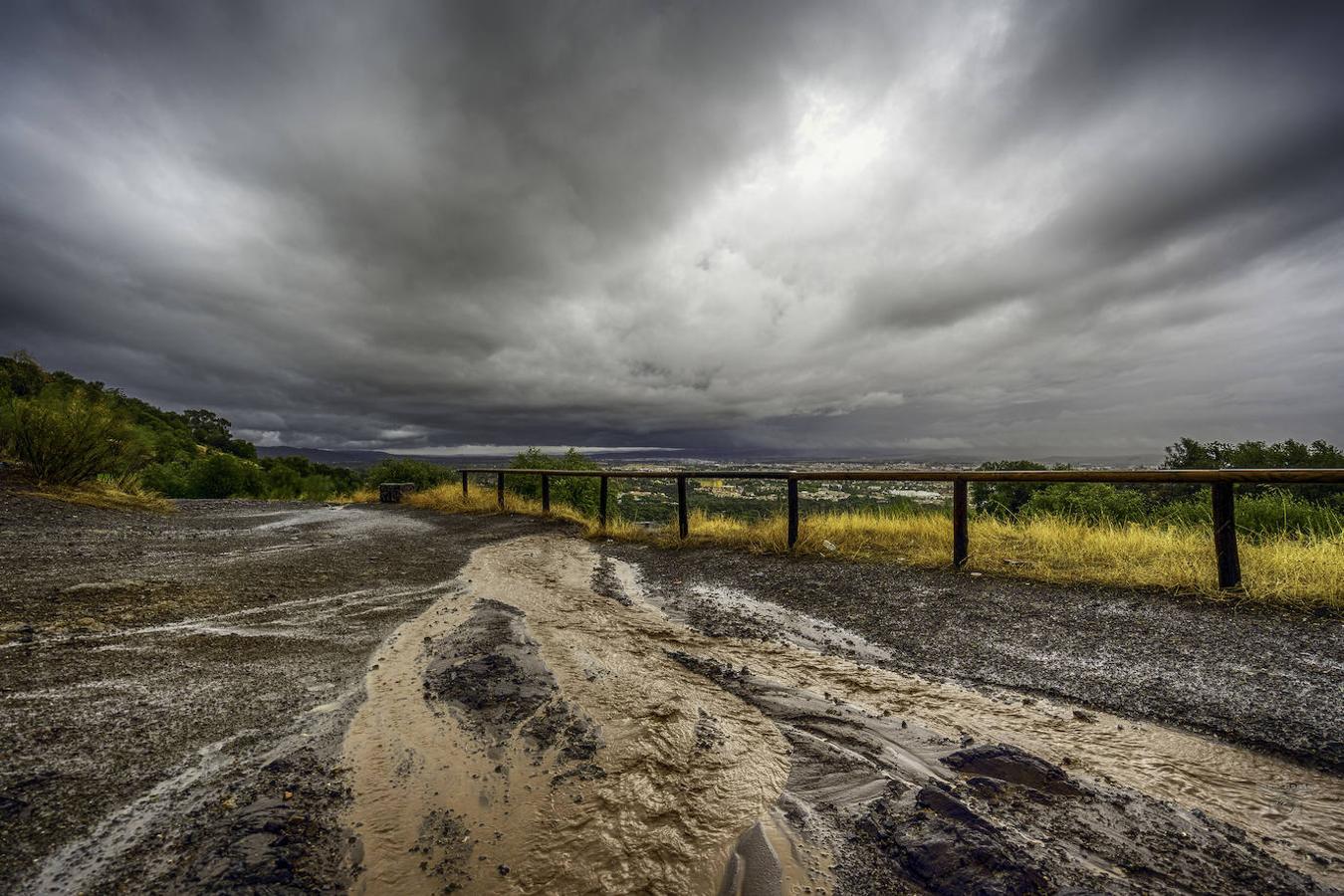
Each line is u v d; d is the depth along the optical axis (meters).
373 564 6.24
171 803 1.83
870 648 3.69
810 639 3.89
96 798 1.84
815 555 6.56
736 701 2.88
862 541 7.00
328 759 2.17
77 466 9.84
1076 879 1.57
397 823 1.81
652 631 4.07
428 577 5.67
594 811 1.92
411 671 3.11
